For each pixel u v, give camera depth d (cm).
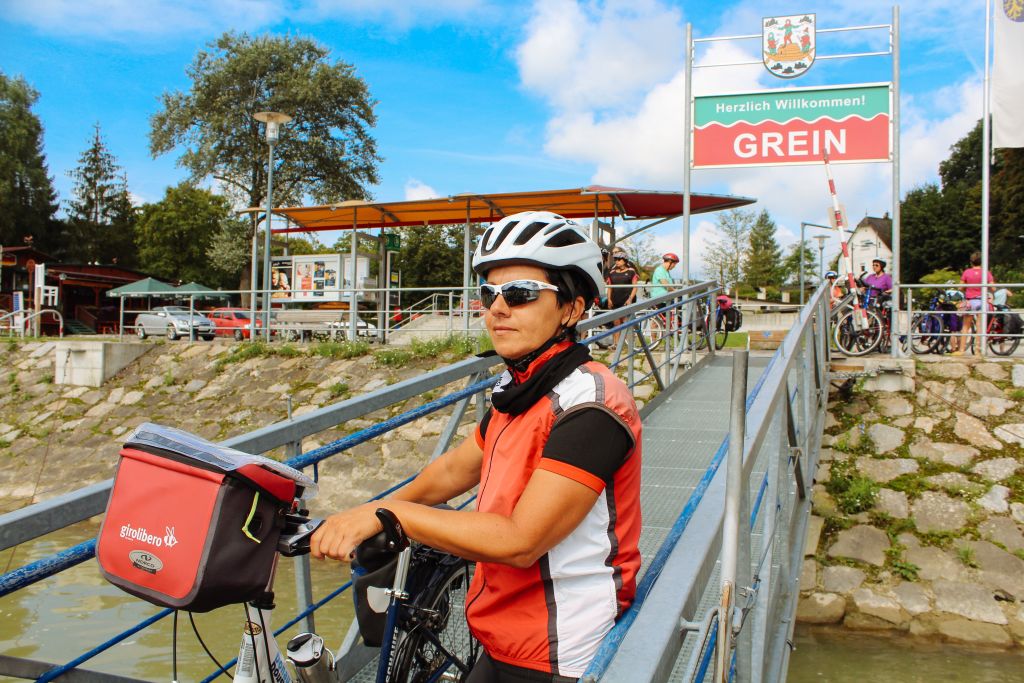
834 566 770
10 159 4697
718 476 202
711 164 1114
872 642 687
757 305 2753
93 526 925
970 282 1155
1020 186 3900
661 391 845
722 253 4981
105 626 616
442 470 188
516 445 156
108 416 1352
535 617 154
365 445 1083
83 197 5372
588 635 152
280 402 1281
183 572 123
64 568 157
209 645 589
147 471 130
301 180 3612
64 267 3894
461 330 1348
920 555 766
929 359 1009
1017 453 855
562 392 153
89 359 1442
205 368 1418
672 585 144
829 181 1088
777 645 349
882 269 1170
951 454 871
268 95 3544
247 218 3688
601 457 145
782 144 1097
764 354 1245
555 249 161
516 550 141
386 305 1566
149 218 4750
